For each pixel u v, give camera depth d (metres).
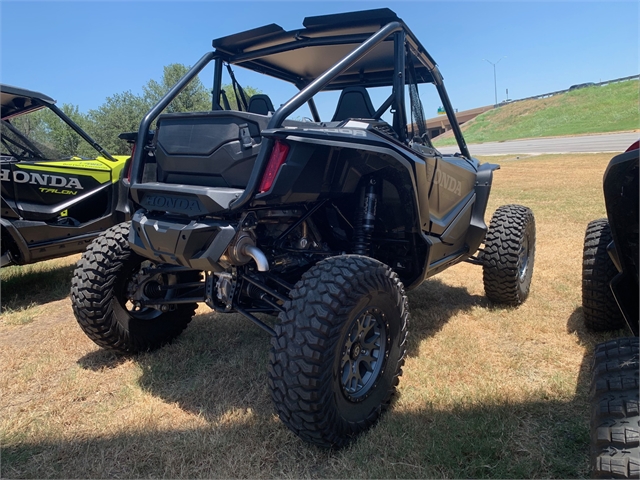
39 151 5.61
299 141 2.25
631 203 1.87
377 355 2.46
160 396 2.82
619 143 29.61
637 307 2.19
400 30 2.85
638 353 1.76
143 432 2.44
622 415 1.59
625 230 1.98
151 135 2.88
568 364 2.99
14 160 5.15
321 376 2.04
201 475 2.11
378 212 3.12
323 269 2.24
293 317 2.11
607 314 3.21
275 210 2.64
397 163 2.61
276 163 2.24
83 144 8.20
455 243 3.67
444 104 4.07
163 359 3.29
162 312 3.46
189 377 3.05
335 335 2.09
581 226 7.31
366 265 2.31
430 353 3.23
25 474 2.16
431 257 3.20
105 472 2.16
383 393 2.47
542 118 56.19
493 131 58.75
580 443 2.19
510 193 11.85
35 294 5.45
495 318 3.83
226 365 3.16
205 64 3.21
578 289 4.41
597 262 3.16
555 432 2.28
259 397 2.74
